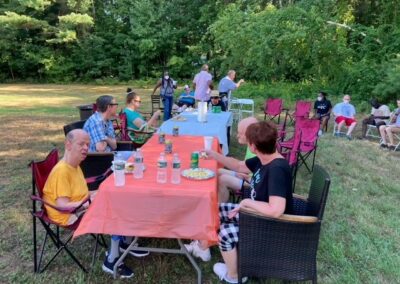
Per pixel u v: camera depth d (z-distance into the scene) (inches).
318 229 82.3
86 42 982.4
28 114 402.3
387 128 268.7
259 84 600.7
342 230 132.0
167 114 359.3
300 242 82.7
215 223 89.4
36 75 1027.9
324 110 342.6
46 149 242.8
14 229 127.6
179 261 109.0
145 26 935.0
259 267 86.4
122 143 164.1
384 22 504.4
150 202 88.9
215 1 865.5
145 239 120.0
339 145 275.3
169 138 154.1
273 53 498.9
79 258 109.7
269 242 83.8
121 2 970.7
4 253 112.2
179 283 99.0
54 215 97.8
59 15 987.9
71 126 154.3
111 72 1017.5
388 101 434.3
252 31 497.7
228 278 98.0
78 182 101.5
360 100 460.1
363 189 178.7
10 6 920.9
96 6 1012.5
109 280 99.0
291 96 523.2
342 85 497.0
